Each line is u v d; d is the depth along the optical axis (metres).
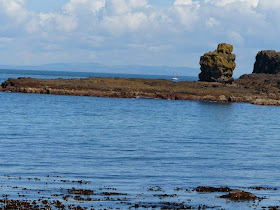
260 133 77.31
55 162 43.59
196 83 170.25
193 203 30.28
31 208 27.39
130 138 64.19
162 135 69.19
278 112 126.38
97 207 28.58
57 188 33.25
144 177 38.41
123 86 157.88
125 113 106.31
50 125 76.94
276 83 176.00
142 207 28.95
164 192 33.19
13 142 55.50
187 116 105.50
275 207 29.67
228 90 161.75
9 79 158.25
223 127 85.56
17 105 114.50
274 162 47.44
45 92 151.12
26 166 41.09
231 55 177.62
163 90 155.38
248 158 49.62
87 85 155.88
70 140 59.47
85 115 97.88
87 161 44.88
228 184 36.72
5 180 35.16
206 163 45.75
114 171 40.41
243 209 29.19
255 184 37.00
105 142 58.97
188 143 60.75
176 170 41.72
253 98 157.50
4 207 27.34
